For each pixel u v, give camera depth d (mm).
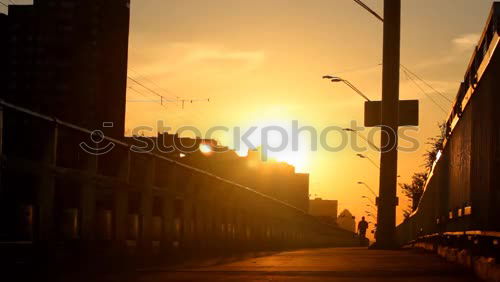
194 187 30969
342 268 22312
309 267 22938
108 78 133250
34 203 15828
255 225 48344
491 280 15516
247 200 44938
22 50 130875
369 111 61125
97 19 132875
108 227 20375
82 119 128750
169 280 16844
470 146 23938
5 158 14328
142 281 16484
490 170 18781
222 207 37094
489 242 17703
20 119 16203
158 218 25297
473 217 22562
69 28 132125
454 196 30500
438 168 40500
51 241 16391
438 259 29641
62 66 130750
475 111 22828
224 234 37656
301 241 78562
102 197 20781
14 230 15195
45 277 16016
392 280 17328
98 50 132125
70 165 18703
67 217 17719
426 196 52000
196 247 31172
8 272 14422
